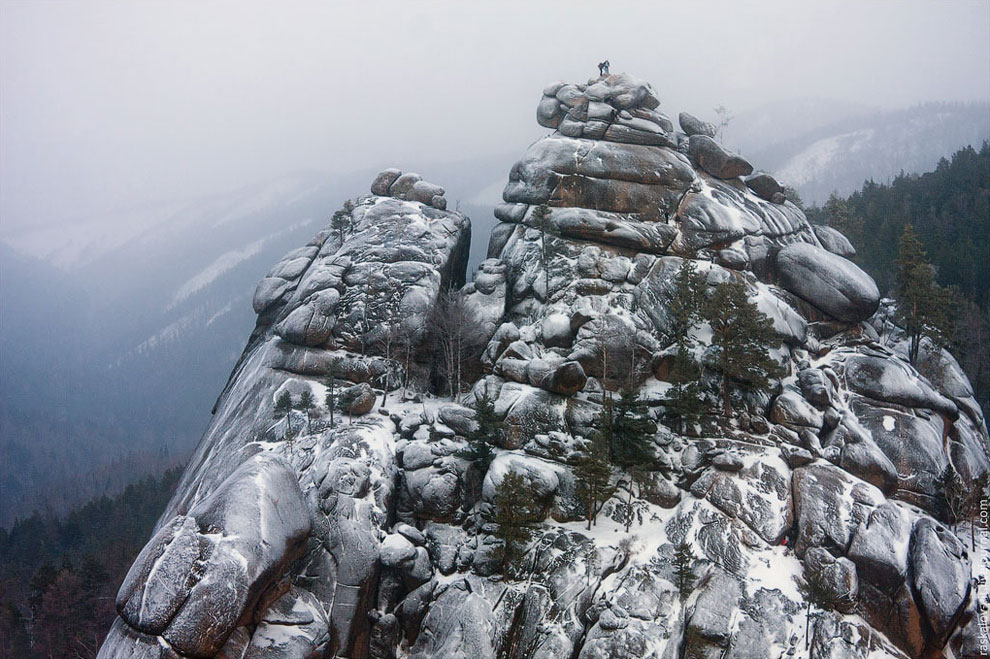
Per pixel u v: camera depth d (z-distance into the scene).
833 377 75.06
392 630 60.56
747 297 72.69
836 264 82.12
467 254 94.25
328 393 70.75
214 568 51.25
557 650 57.31
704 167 92.56
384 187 94.62
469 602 60.50
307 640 55.03
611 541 63.41
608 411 67.00
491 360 77.38
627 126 90.62
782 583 59.69
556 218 84.00
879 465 66.50
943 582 57.94
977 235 138.88
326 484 63.38
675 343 76.06
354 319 78.88
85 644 76.81
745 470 65.69
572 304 78.44
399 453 68.19
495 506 64.81
